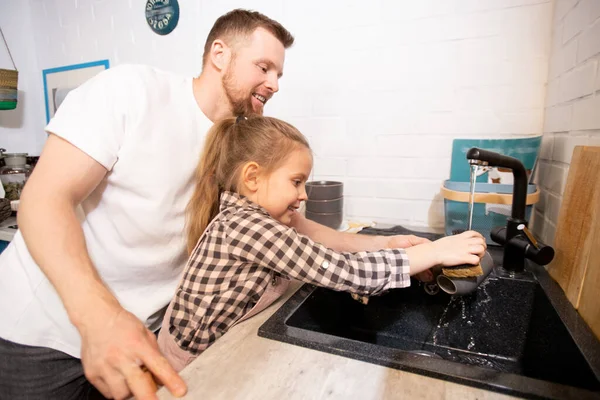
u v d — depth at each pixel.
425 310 0.95
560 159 1.07
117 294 0.94
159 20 1.78
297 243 0.70
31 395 0.89
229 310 0.76
